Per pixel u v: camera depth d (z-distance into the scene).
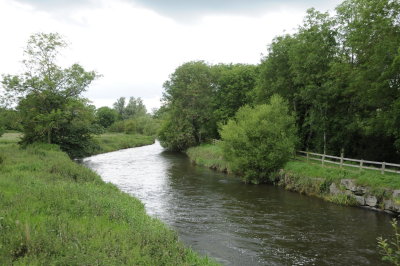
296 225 15.50
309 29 28.59
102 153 55.94
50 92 35.59
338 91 25.22
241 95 54.09
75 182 17.09
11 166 18.83
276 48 33.75
